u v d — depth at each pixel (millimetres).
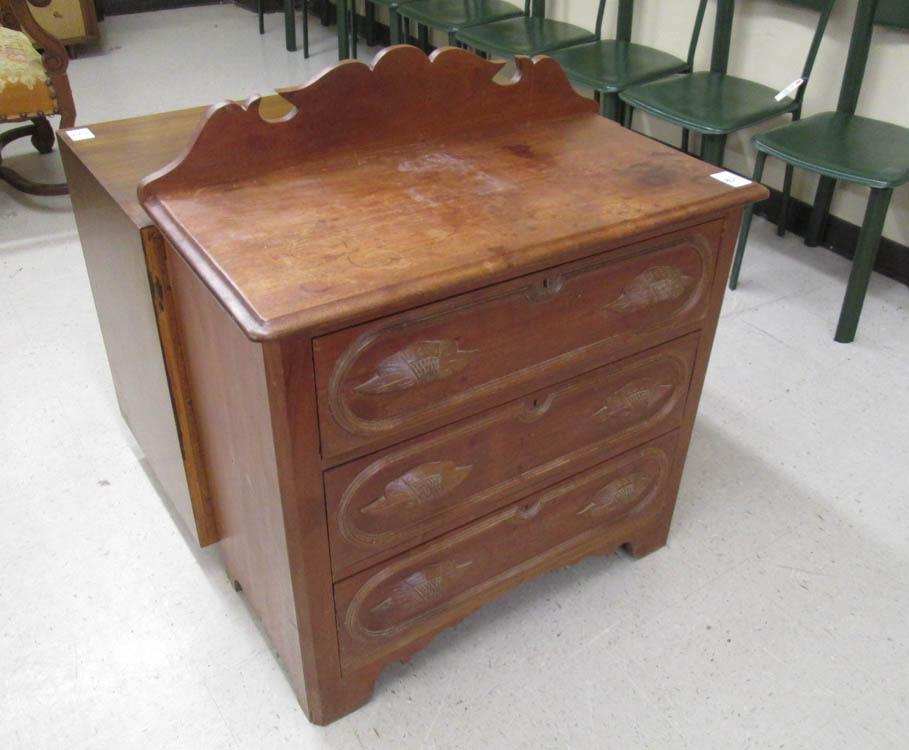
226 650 1437
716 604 1529
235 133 1170
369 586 1218
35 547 1620
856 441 1917
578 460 1358
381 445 1099
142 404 1553
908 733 1318
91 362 2125
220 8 5004
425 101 1316
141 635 1459
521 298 1104
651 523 1577
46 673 1393
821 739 1309
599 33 2973
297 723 1326
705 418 1979
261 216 1111
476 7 3217
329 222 1104
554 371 1213
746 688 1384
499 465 1255
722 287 1354
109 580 1559
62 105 2682
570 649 1446
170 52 4270
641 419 1406
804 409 2012
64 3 4031
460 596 1356
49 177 3035
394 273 995
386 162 1275
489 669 1411
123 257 1306
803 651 1444
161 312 1236
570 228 1110
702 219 1235
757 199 1246
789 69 2619
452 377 1102
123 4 4832
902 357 2195
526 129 1416
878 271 2568
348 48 4062
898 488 1790
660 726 1325
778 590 1558
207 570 1583
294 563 1120
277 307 925
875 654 1441
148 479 1786
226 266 999
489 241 1072
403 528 1195
